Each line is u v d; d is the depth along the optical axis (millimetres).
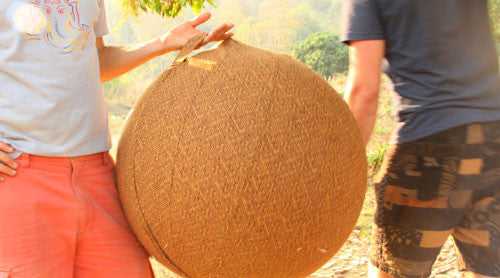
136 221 1604
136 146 1551
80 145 1714
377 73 1719
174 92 1526
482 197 1666
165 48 1969
